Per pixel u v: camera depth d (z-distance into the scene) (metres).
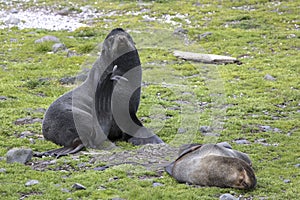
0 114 41.06
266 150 33.75
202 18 78.12
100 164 31.05
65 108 34.62
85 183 28.09
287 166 31.05
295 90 48.44
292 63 57.25
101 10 86.94
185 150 31.08
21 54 63.16
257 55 60.88
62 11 86.00
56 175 29.28
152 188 27.31
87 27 74.81
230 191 26.92
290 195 26.53
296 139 36.06
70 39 69.31
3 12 86.69
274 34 68.62
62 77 54.06
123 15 82.38
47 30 75.00
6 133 36.84
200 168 27.77
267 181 28.31
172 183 28.25
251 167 29.78
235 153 30.11
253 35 68.75
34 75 54.72
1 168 30.11
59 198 26.20
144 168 30.20
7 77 53.75
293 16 75.88
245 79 52.53
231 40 66.81
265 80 51.97
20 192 27.03
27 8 89.62
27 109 42.84
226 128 38.28
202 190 27.03
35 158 31.98
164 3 88.50
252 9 81.56
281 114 42.38
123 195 26.56
